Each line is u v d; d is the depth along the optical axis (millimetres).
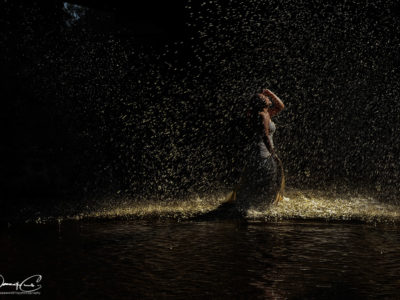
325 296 2535
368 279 2869
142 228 4852
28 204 7051
